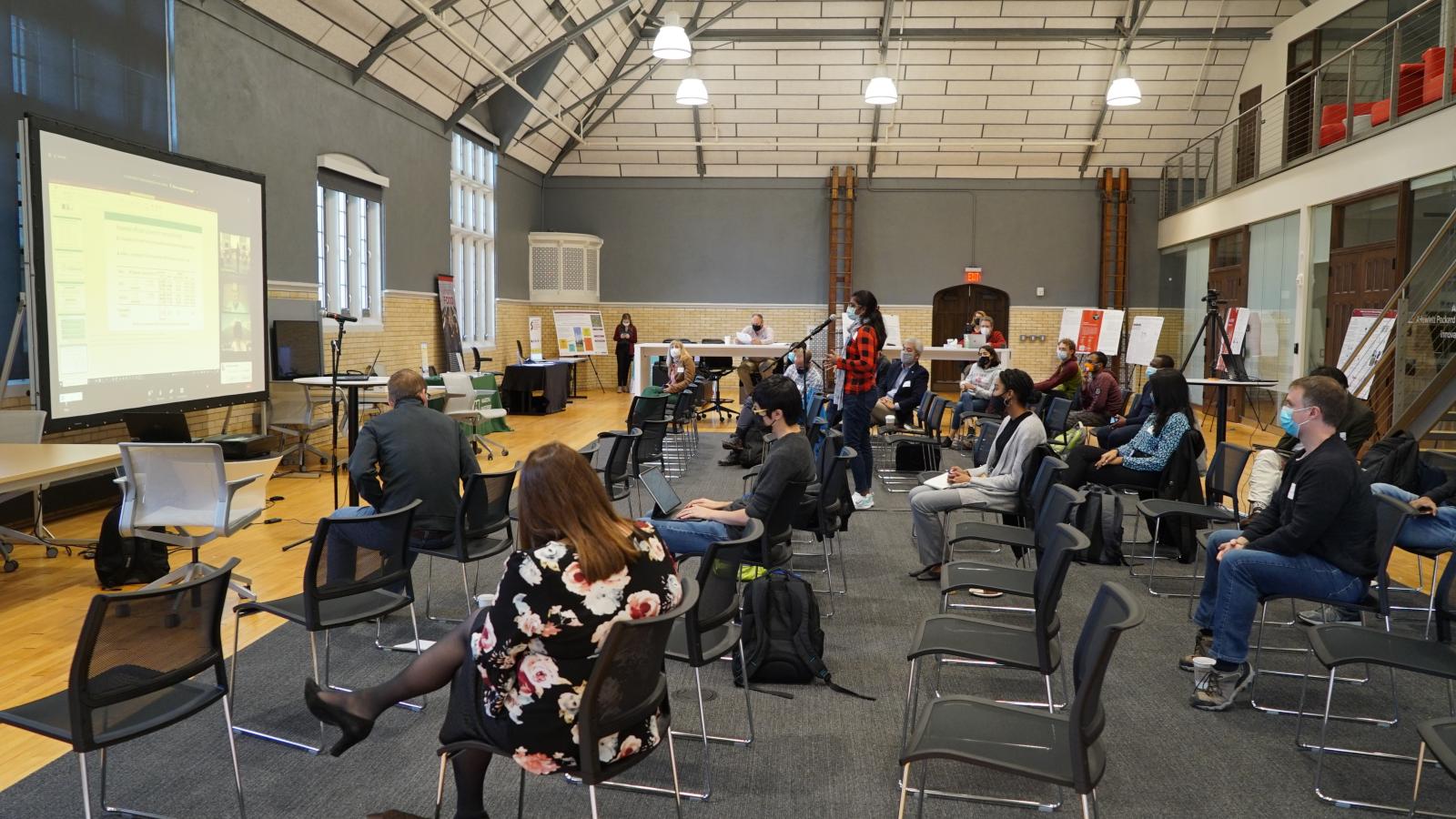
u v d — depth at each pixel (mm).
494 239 15570
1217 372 9203
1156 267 17469
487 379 11422
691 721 3340
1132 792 2838
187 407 7078
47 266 5652
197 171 7172
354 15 9719
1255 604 3445
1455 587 2871
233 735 2545
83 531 6152
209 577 2387
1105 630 2113
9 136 5980
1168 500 5523
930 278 17859
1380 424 8016
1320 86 11219
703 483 8172
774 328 18078
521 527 2150
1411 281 9070
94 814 2609
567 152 17625
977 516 6992
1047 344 17797
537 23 12484
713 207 17984
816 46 15359
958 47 15250
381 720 3283
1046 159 17297
